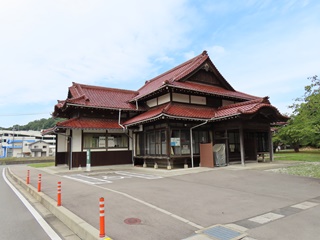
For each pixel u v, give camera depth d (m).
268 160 19.59
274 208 6.31
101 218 4.23
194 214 5.77
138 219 5.37
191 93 17.22
